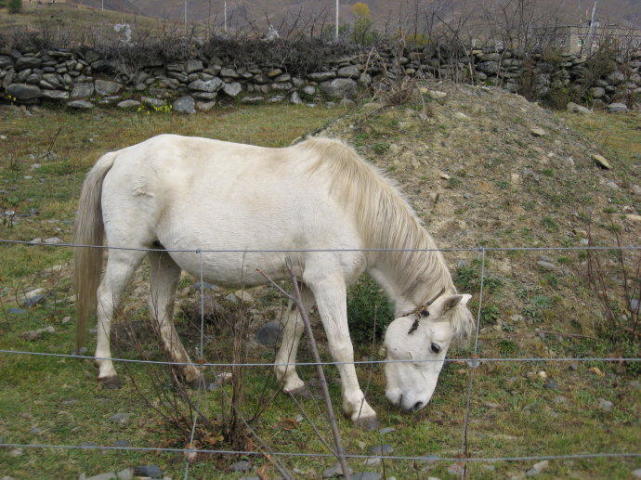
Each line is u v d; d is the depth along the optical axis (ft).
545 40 47.47
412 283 11.48
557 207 20.75
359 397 11.29
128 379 12.75
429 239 11.80
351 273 11.43
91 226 12.82
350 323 14.73
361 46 43.68
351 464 9.84
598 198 21.79
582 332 14.51
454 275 16.53
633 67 46.01
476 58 43.86
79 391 12.09
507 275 16.63
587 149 26.13
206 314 15.33
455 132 24.81
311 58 42.24
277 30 47.60
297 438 10.65
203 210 11.55
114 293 12.44
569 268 17.21
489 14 48.21
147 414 11.28
